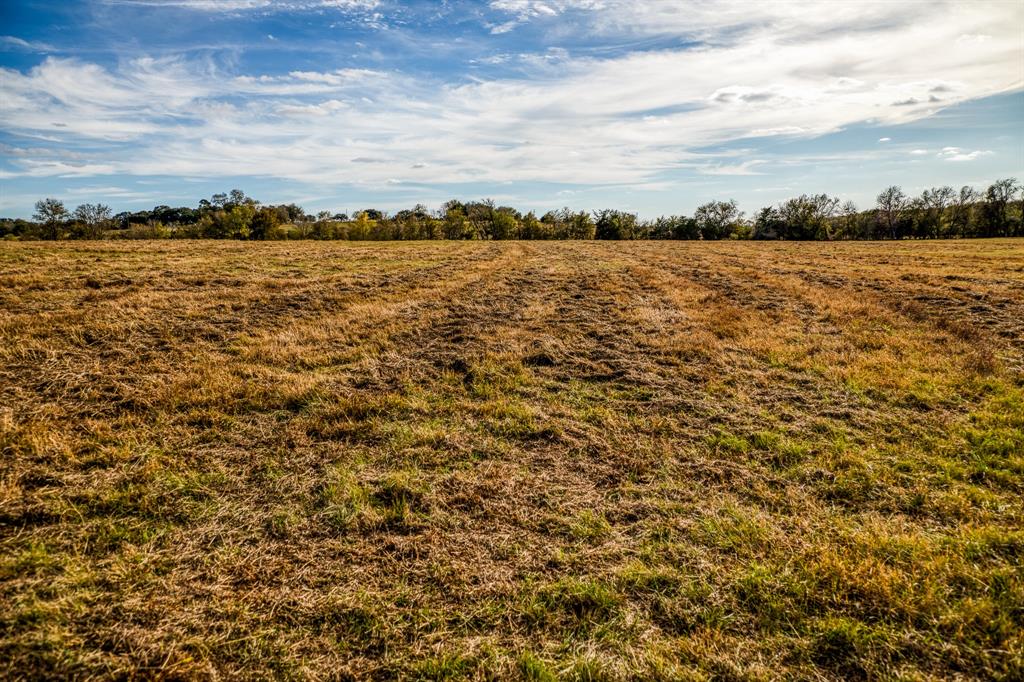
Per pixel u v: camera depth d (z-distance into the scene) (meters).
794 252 37.47
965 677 2.87
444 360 8.87
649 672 2.92
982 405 6.76
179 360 8.10
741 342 10.23
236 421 5.99
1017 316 12.09
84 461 4.91
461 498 4.61
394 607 3.34
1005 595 3.40
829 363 8.81
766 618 3.27
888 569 3.64
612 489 4.86
